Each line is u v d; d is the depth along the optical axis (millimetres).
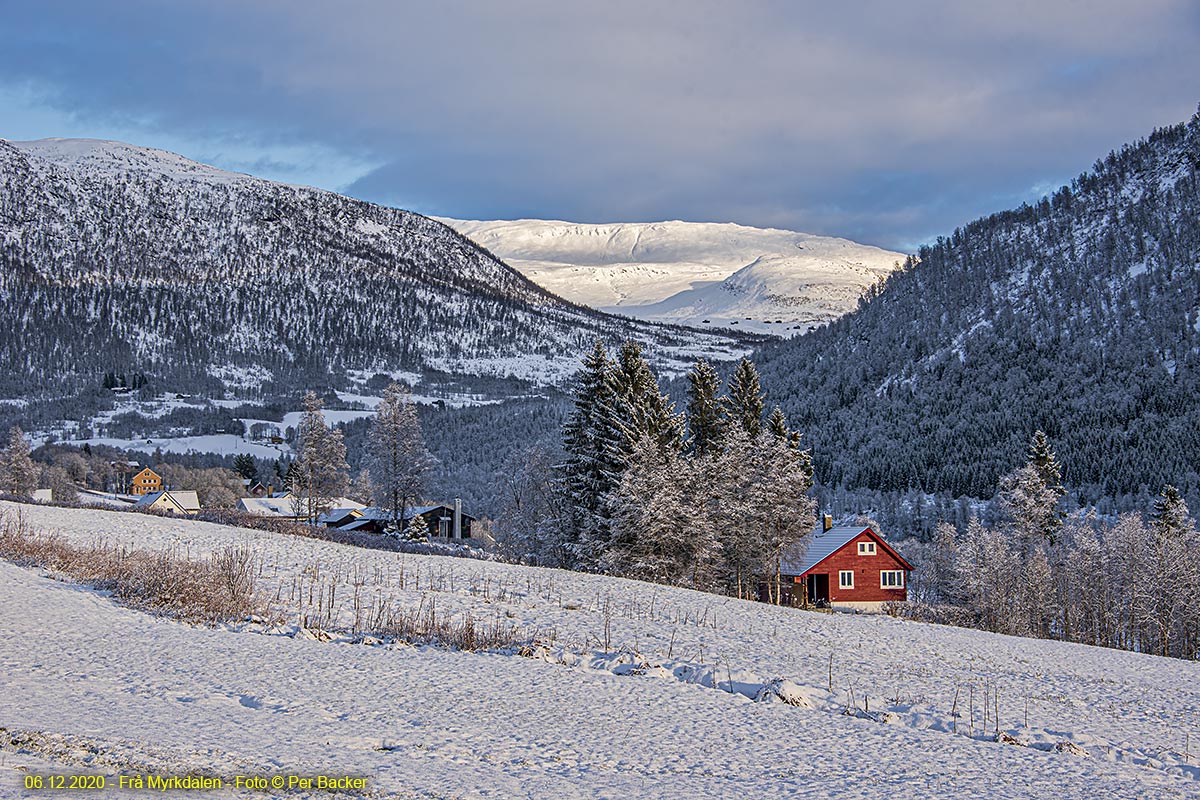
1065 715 25609
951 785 16312
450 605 31047
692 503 53469
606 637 27969
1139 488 128750
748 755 17062
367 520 94938
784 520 57531
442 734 16156
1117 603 74312
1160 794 17266
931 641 39906
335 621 26016
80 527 41688
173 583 25422
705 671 24141
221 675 18547
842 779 16031
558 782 14078
